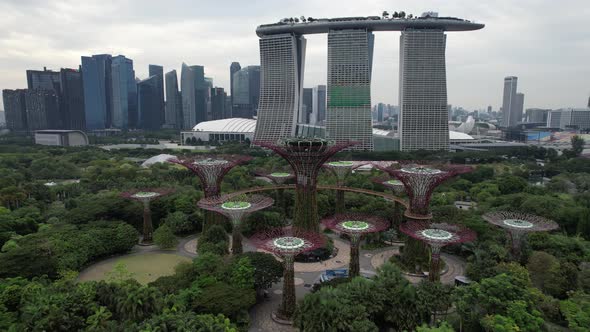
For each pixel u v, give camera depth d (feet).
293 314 211.41
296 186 327.88
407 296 200.75
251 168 648.79
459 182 552.82
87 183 546.26
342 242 366.43
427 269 294.05
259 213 367.86
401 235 365.61
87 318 192.13
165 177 579.07
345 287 208.74
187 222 378.94
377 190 488.85
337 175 404.57
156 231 336.90
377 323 210.79
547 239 294.05
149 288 200.13
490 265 256.52
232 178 544.62
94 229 321.52
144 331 166.81
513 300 183.83
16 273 240.32
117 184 529.45
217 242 318.04
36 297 203.31
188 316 181.78
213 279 230.27
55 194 492.95
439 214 361.92
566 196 465.88
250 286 228.43
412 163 365.81
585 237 326.24
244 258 241.14
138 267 302.04
